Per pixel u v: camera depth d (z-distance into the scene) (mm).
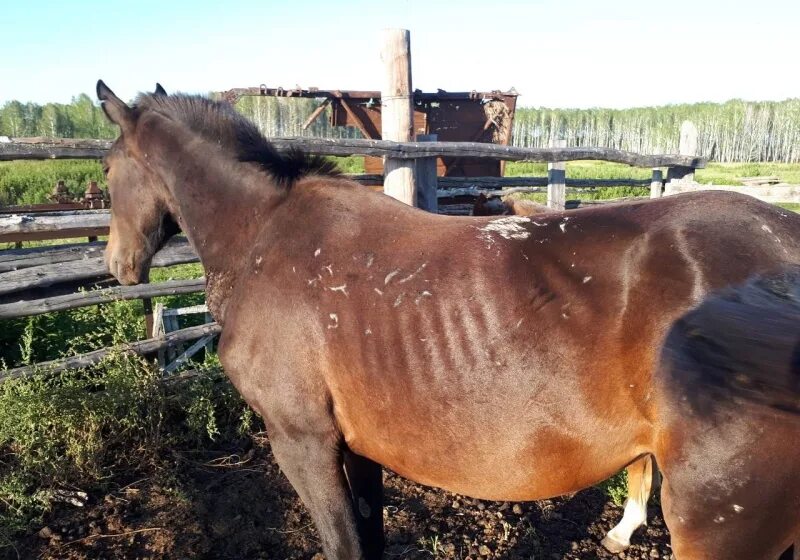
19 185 23219
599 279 1898
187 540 3371
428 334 2066
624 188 18438
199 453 4320
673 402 1733
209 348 5699
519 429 1975
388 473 4062
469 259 2086
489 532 3426
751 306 1660
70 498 3699
